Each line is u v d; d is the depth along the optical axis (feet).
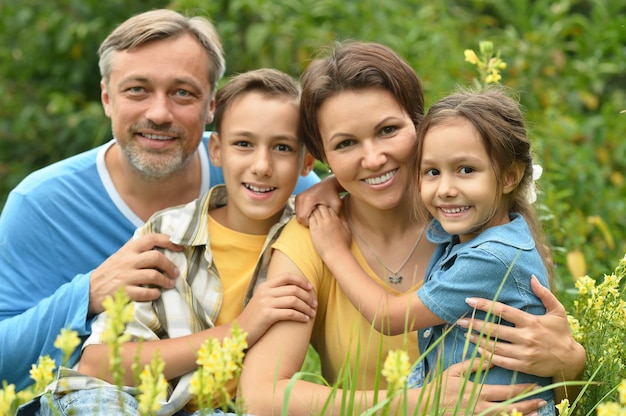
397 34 21.03
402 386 7.47
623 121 19.70
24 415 9.77
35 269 11.68
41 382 8.11
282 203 10.77
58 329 10.53
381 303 9.78
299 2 21.42
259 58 20.81
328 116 10.15
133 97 11.54
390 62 10.24
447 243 10.32
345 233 10.62
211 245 10.87
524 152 9.94
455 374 9.40
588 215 16.97
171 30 11.64
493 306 8.80
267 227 11.03
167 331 10.38
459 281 9.48
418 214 10.52
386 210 10.59
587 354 10.38
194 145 11.83
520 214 10.19
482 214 9.65
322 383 11.71
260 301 10.06
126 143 11.62
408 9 21.99
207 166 12.45
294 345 10.02
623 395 7.68
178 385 10.05
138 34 11.53
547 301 9.52
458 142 9.51
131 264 10.37
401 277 10.58
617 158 18.93
